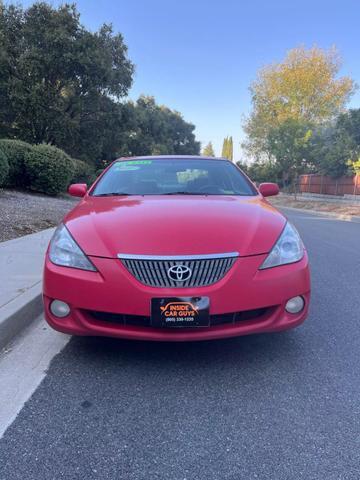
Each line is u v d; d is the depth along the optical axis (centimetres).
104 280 261
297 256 288
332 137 2938
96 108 2331
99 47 2173
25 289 387
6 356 297
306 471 186
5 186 1323
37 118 2005
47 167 1345
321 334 345
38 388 254
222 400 244
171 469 186
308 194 3369
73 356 297
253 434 212
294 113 3703
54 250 286
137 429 215
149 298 256
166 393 250
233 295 261
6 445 201
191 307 257
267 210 337
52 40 2009
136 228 282
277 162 3081
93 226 291
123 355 299
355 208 2047
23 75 1983
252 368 283
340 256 713
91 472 184
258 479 181
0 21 2005
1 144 1261
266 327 274
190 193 395
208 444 204
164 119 5216
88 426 217
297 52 3753
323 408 237
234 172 446
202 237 273
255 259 271
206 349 311
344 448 202
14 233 706
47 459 192
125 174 434
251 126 4091
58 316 276
